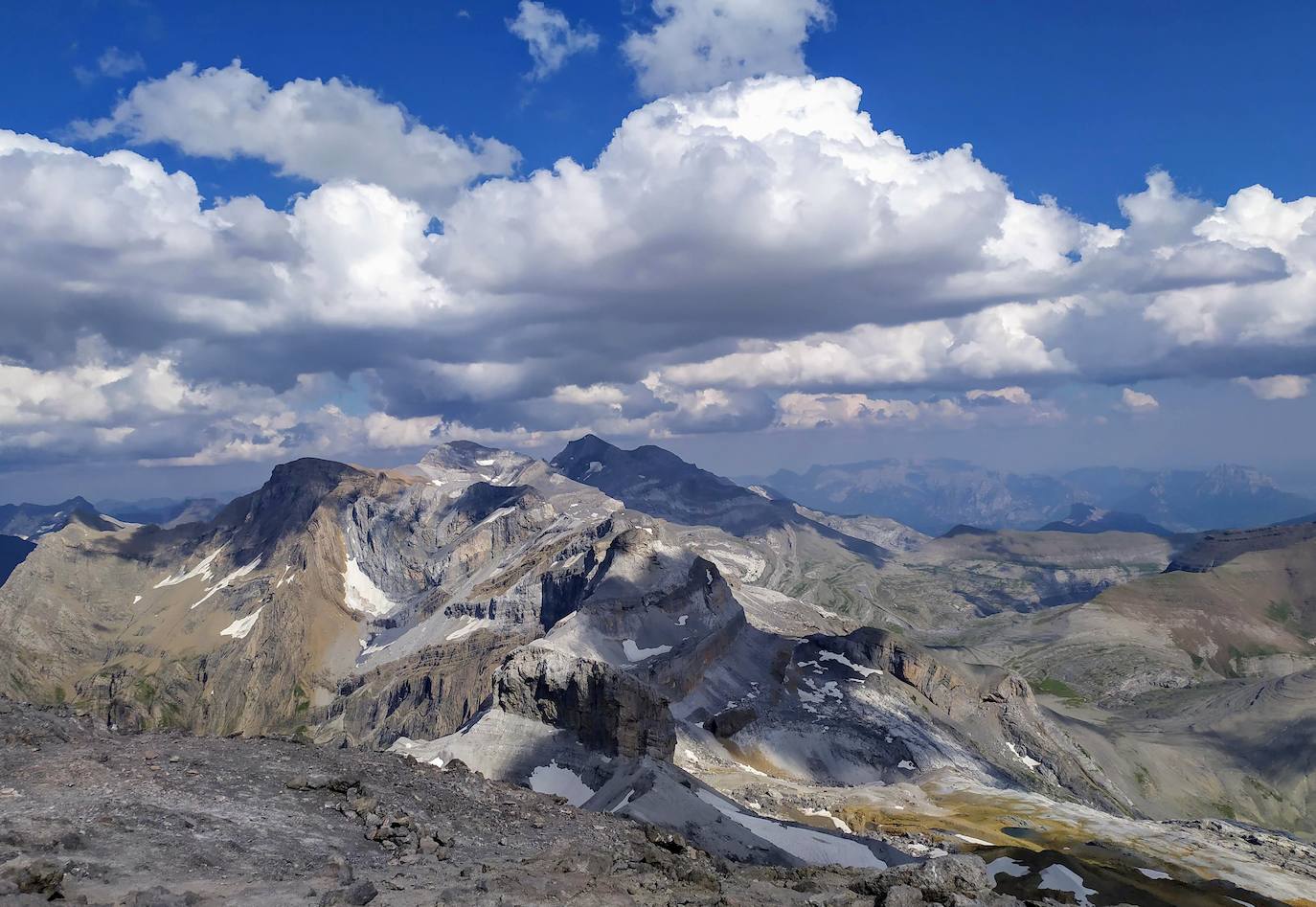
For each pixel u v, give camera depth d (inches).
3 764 1724.9
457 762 2417.6
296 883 1343.5
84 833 1418.6
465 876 1483.8
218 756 2038.6
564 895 1368.1
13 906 1064.8
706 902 1403.8
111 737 2112.5
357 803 1855.3
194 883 1301.7
